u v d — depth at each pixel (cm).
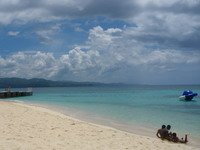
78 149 1466
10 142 1506
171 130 2628
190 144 1958
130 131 2431
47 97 9894
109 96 10450
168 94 11994
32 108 3981
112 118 3397
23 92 10738
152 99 8200
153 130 2533
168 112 4394
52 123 2294
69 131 1961
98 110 4497
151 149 1580
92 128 2145
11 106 3975
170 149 1630
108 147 1552
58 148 1457
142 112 4297
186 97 7306
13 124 2123
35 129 1966
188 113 4294
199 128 2762
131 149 1539
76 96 10669
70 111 4203
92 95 11556
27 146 1445
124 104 6134
